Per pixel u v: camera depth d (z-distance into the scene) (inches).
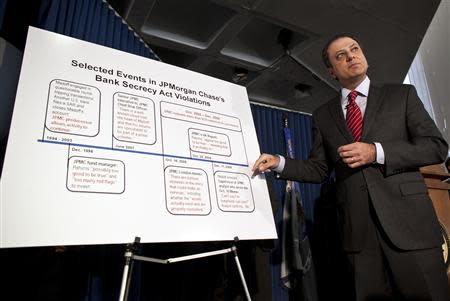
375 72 109.1
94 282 47.5
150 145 38.0
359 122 46.3
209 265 58.0
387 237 38.9
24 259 37.0
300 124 134.0
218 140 44.4
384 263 39.9
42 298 35.1
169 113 42.0
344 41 50.1
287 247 95.0
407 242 37.0
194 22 90.3
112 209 31.9
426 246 36.7
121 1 77.0
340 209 45.0
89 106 36.2
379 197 40.1
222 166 42.7
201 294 57.1
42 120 32.7
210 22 89.2
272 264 99.3
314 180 52.7
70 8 58.1
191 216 36.3
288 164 49.9
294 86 121.8
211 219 37.6
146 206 33.9
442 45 99.0
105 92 38.3
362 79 50.1
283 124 125.6
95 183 32.4
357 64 48.1
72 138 33.4
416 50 99.5
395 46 97.3
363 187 42.1
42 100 33.6
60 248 36.9
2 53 47.8
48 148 31.6
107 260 52.0
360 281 40.1
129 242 31.1
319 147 53.6
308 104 133.3
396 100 44.6
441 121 102.4
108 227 30.8
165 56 100.8
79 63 38.2
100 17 66.9
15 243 26.6
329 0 79.8
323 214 99.4
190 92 45.9
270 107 128.0
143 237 32.0
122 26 74.7
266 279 57.9
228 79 113.4
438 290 35.6
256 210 42.1
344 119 48.4
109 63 40.7
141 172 35.6
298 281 92.2
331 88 120.3
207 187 39.6
